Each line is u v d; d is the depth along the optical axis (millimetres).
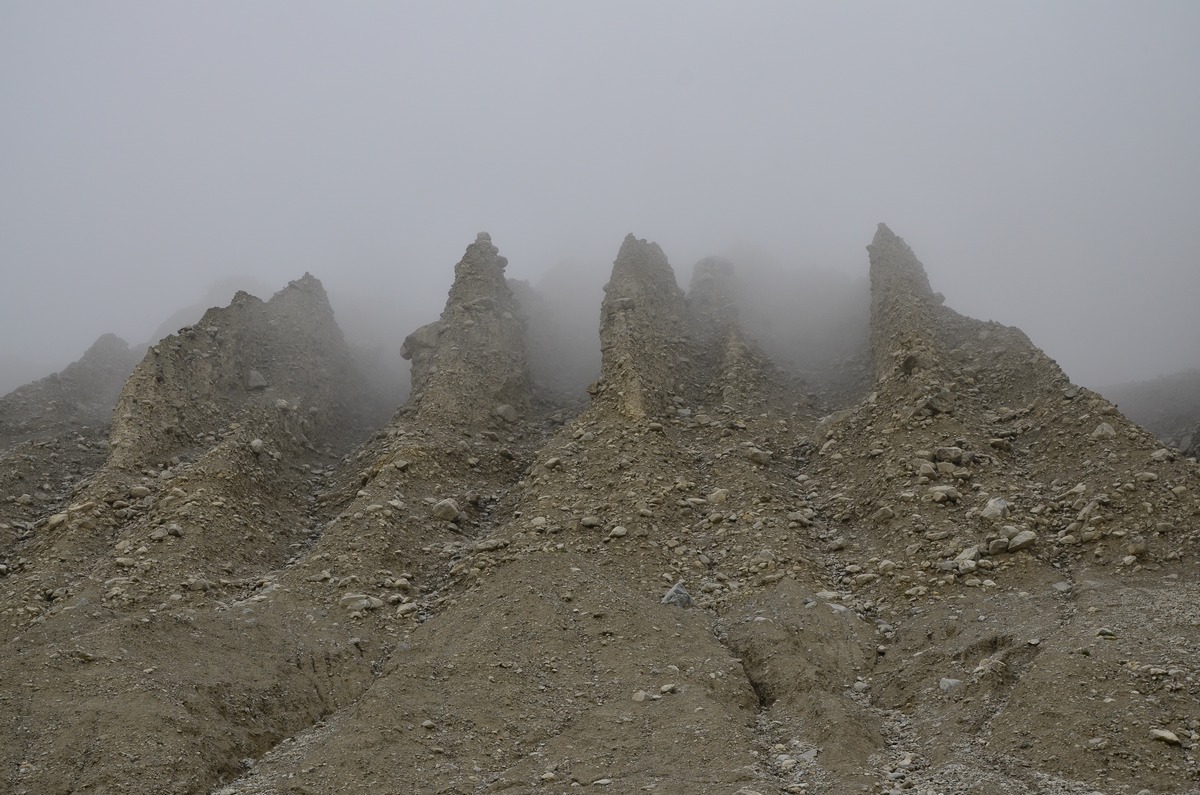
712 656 14602
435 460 23484
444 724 12453
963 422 21688
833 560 18531
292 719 13516
